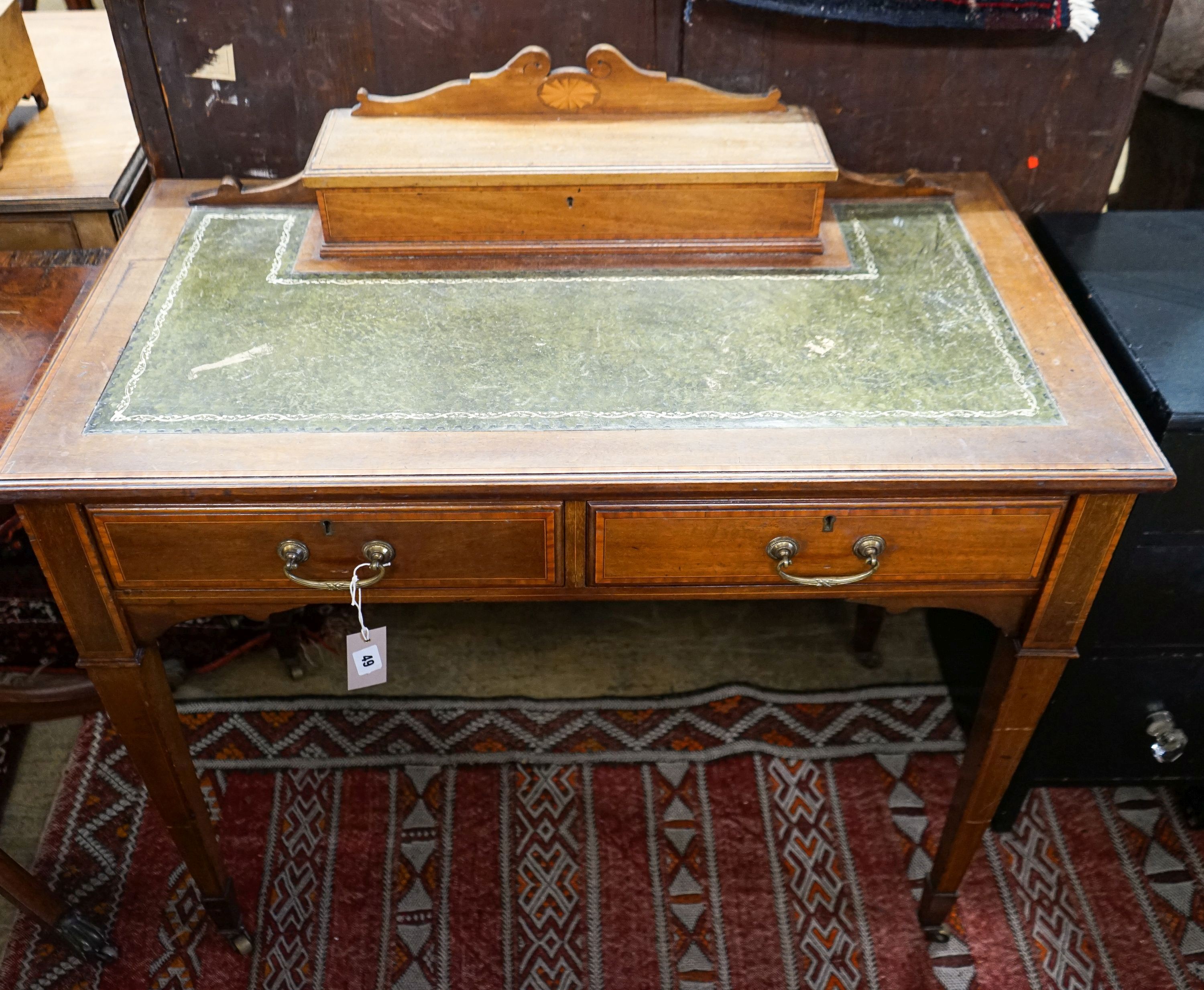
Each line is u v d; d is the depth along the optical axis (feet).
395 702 6.18
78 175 5.38
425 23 4.66
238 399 3.72
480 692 6.25
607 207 4.42
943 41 4.74
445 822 5.58
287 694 6.23
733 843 5.51
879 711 6.16
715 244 4.52
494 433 3.58
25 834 5.52
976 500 3.58
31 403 3.68
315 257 4.47
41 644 6.06
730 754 5.92
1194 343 4.27
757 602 6.83
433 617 6.71
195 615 3.93
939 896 4.98
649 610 6.78
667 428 3.62
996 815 5.55
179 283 4.29
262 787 5.73
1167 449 4.10
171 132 4.95
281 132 4.97
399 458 3.47
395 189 4.32
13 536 5.52
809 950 5.10
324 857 5.43
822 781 5.80
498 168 4.31
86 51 6.75
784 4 4.54
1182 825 5.66
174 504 3.51
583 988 4.95
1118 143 5.08
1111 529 3.66
